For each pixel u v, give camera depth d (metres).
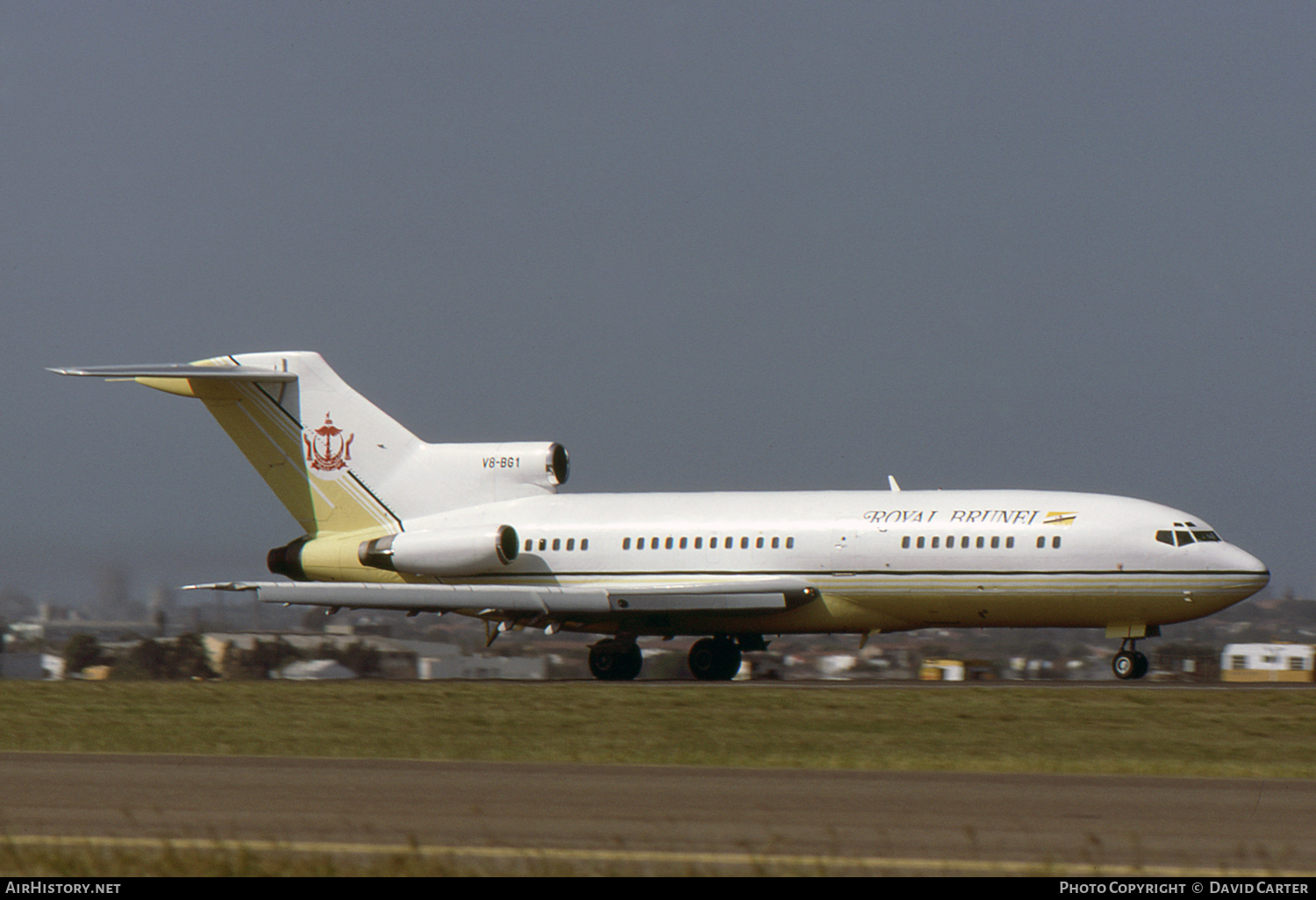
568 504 179.62
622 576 173.12
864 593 164.12
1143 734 105.75
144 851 56.12
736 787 72.50
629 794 69.94
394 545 178.25
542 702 131.38
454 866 53.56
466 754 91.50
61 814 64.12
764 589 163.75
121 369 178.38
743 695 135.50
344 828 60.72
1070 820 62.72
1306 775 80.31
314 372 187.50
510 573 177.38
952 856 55.28
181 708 127.81
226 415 189.00
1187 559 153.62
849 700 129.38
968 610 161.25
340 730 109.69
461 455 183.75
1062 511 159.12
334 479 186.12
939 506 164.12
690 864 54.00
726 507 172.75
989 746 98.25
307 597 168.75
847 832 59.66
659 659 193.62
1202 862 54.34
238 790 71.25
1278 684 148.88
